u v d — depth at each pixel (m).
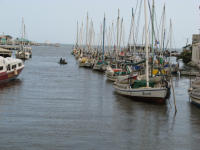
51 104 30.42
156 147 19.25
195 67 86.06
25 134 20.80
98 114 26.91
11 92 36.56
